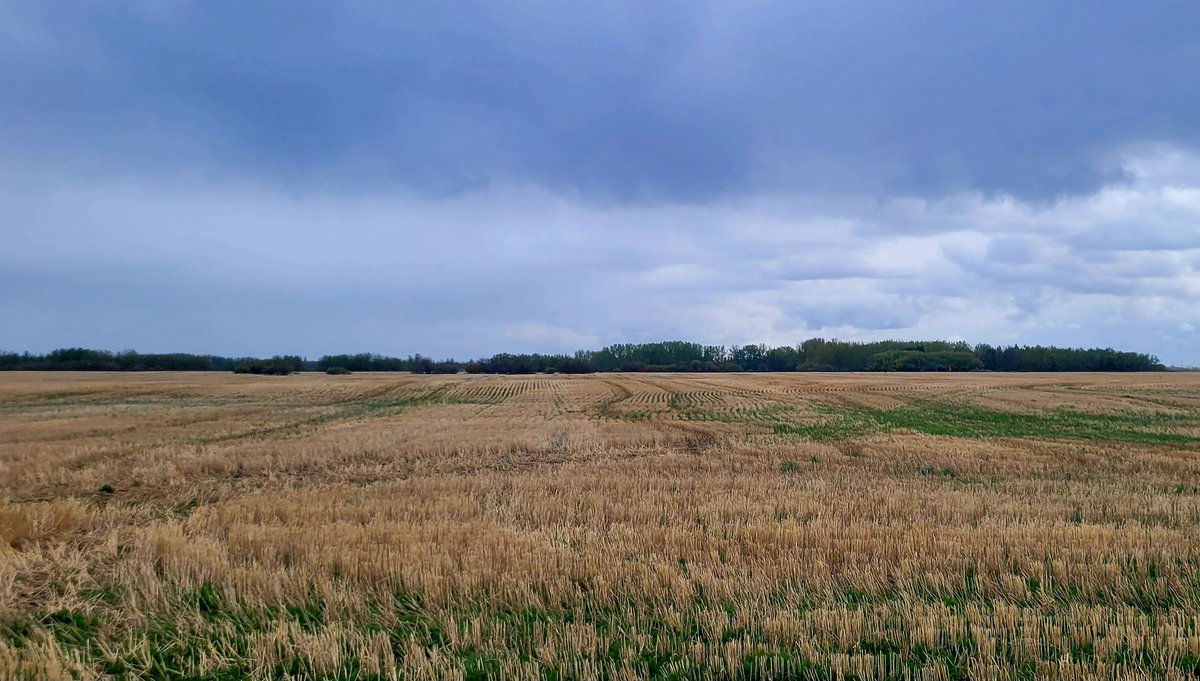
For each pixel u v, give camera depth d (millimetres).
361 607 6781
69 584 7387
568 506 11688
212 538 9078
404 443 22891
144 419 34312
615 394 60219
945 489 13758
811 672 5527
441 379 91188
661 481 14672
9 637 6277
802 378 90750
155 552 8328
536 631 6172
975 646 5934
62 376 89625
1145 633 5973
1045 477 16141
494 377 99688
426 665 5648
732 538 9156
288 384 73750
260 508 11273
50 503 12250
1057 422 32031
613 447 22844
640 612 6641
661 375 107125
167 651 6062
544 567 7805
